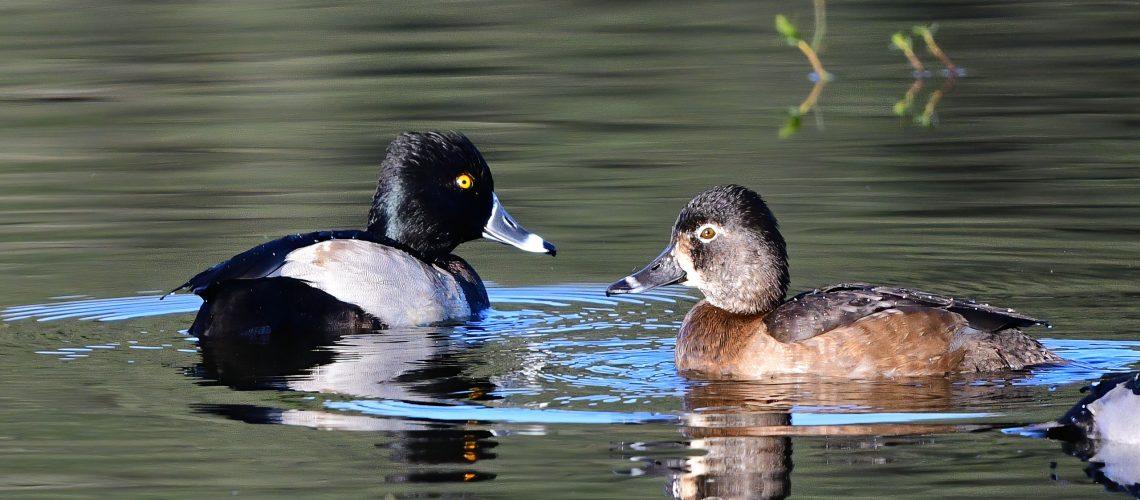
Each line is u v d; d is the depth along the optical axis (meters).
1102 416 8.73
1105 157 17.92
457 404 9.79
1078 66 23.95
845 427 9.12
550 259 14.55
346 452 8.84
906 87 22.94
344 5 30.55
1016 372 10.27
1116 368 10.27
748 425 9.20
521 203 16.45
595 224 15.59
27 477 8.50
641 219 15.73
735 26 28.17
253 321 11.98
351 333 12.30
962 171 17.42
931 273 13.27
